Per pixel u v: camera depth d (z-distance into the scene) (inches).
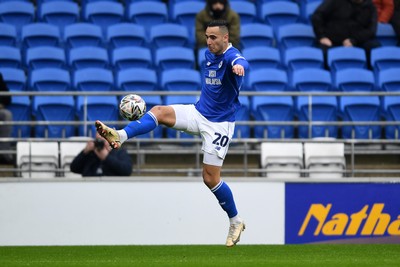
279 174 1836.9
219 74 1261.1
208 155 1284.4
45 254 1489.9
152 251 1550.2
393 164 1973.4
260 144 1916.8
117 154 1739.7
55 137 2011.6
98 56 2239.2
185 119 1277.1
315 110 2064.5
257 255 1461.6
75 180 1688.0
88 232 1688.0
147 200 1692.9
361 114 2073.1
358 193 1697.8
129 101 1254.9
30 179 1685.5
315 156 1824.6
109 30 2338.8
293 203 1692.9
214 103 1275.8
